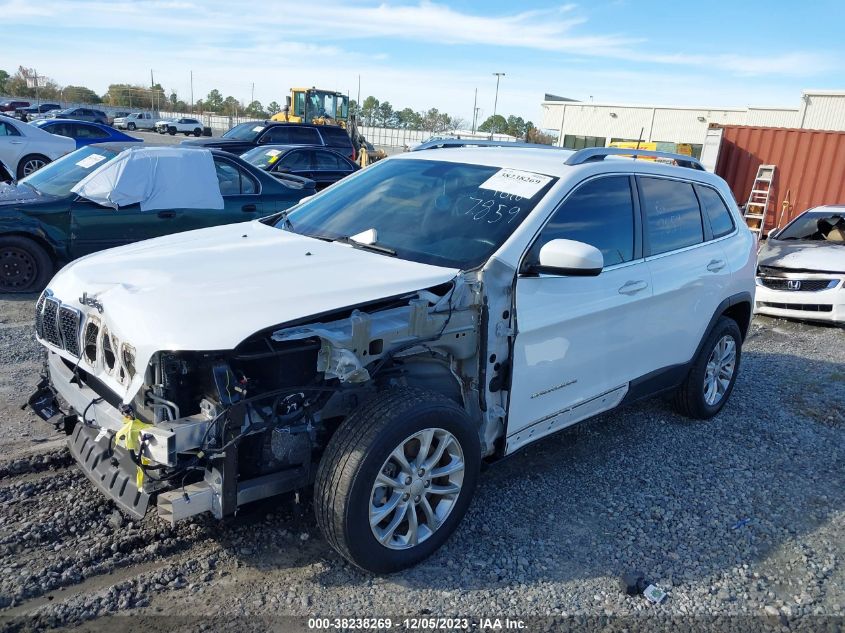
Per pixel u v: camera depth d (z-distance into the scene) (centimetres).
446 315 317
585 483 417
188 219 812
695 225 486
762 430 521
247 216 852
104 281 314
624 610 304
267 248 361
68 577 294
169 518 263
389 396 302
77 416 332
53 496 358
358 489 284
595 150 420
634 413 538
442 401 308
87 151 871
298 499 309
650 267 428
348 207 422
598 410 419
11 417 446
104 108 7500
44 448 404
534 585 316
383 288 304
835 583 336
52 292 340
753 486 430
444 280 321
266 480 288
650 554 348
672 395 520
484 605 299
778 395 606
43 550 313
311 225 418
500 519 369
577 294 373
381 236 380
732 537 370
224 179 845
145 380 265
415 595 302
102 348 296
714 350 519
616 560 341
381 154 2708
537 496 397
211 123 7062
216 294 288
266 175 880
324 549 330
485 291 329
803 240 956
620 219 414
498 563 330
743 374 662
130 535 328
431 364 337
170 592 293
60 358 344
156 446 257
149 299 286
